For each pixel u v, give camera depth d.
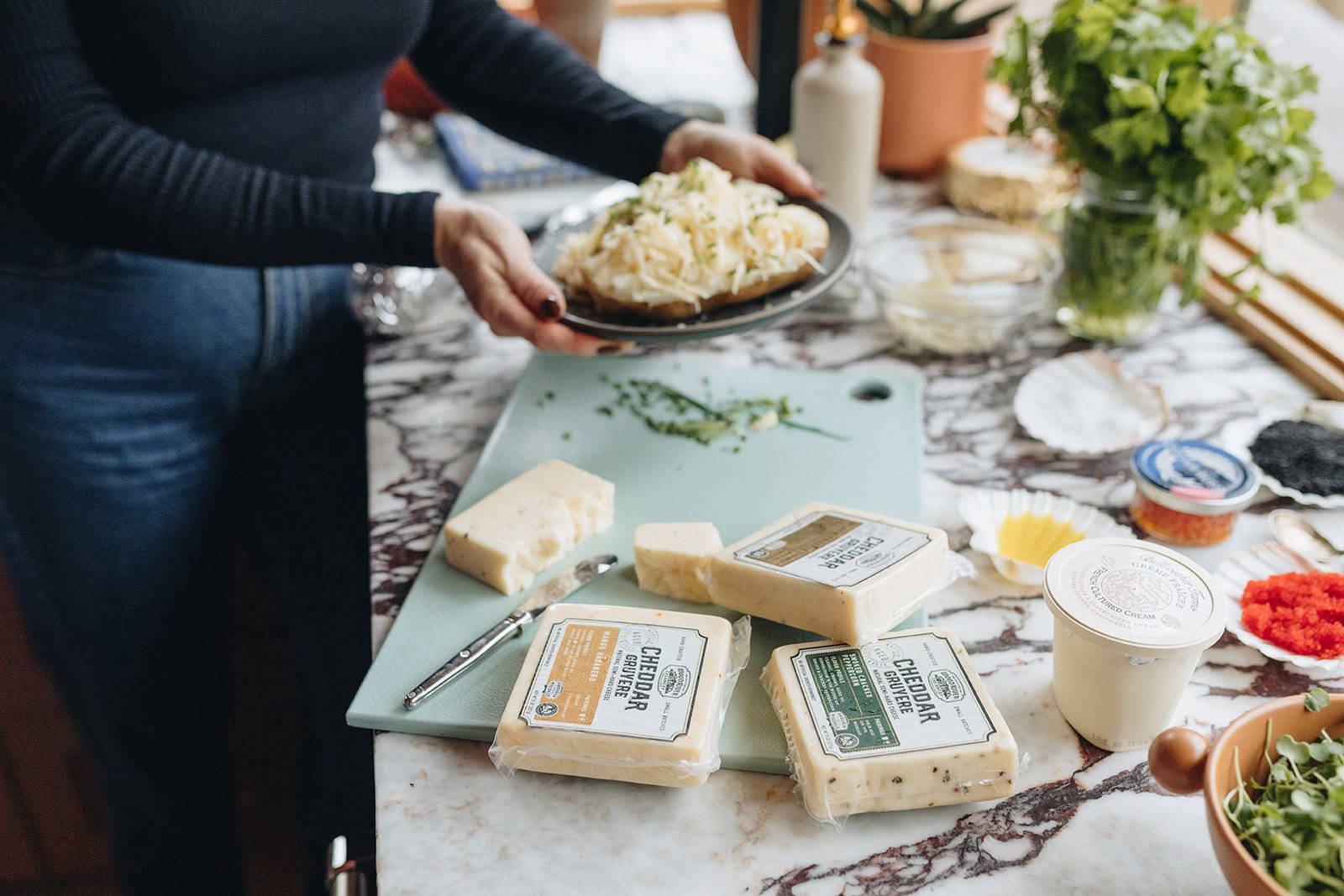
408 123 1.84
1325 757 0.62
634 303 1.05
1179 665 0.68
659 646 0.78
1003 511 0.98
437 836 0.70
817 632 0.79
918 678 0.74
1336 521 0.94
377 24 1.12
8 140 0.92
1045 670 0.81
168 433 1.22
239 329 1.22
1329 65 1.31
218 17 0.97
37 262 1.08
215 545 1.35
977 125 1.62
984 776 0.69
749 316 1.03
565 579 0.89
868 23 1.60
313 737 1.41
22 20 0.89
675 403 1.15
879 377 1.18
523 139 1.30
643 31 2.32
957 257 1.33
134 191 0.92
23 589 1.31
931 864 0.67
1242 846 0.57
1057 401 1.14
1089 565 0.73
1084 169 1.15
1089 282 1.20
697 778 0.71
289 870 1.75
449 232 0.98
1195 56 1.03
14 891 1.83
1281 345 1.19
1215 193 1.05
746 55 1.67
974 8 1.79
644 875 0.67
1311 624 0.80
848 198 1.42
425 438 1.15
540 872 0.68
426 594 0.90
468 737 0.77
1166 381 1.17
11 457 1.17
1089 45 1.06
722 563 0.82
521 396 1.17
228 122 1.07
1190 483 0.91
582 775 0.73
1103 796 0.71
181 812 1.44
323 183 0.98
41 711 1.66
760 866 0.68
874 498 0.99
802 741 0.70
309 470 1.38
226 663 1.46
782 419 1.12
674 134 1.23
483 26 1.28
